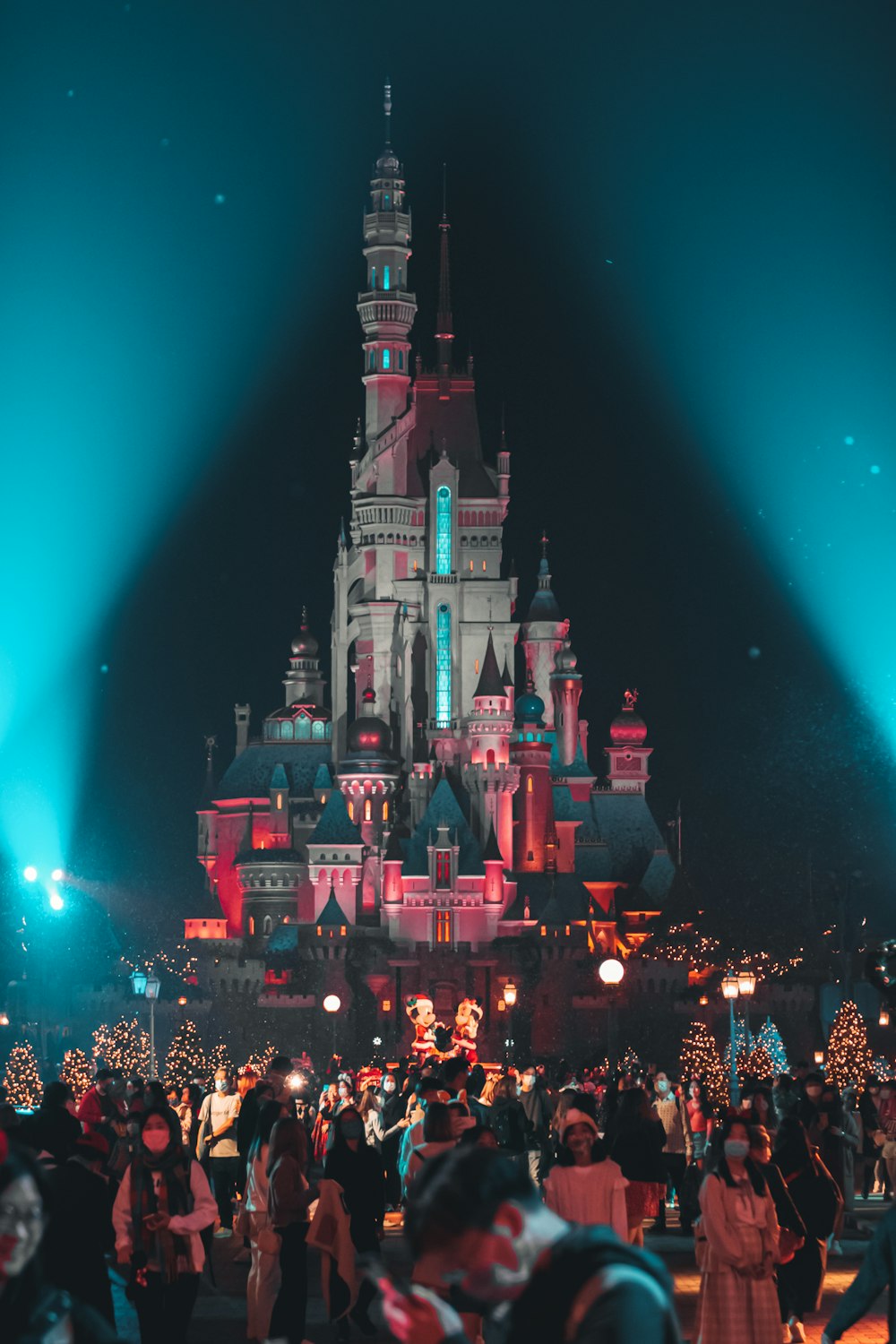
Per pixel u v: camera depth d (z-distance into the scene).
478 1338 18.58
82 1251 16.97
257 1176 24.30
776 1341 19.59
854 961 159.50
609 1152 29.17
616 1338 7.57
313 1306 29.77
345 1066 172.12
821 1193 24.38
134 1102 31.41
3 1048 133.12
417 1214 8.12
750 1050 103.12
